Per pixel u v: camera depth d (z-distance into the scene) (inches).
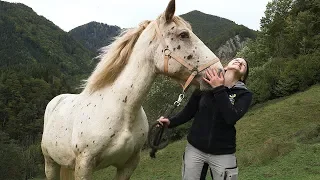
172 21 99.7
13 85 2257.6
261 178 333.1
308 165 349.7
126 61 106.9
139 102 103.9
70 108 118.0
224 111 93.5
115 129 103.1
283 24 1428.4
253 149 538.3
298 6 1443.2
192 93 114.7
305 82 945.5
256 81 1043.3
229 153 103.2
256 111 843.4
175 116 116.0
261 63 1309.1
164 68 98.6
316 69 949.2
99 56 114.2
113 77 107.7
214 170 104.3
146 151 709.3
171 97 765.3
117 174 118.1
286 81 967.0
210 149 103.0
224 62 132.4
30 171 979.3
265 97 1003.9
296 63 1009.5
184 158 109.6
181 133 847.7
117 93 104.7
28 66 3316.9
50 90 2425.0
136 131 108.9
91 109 107.2
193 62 96.5
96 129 103.0
